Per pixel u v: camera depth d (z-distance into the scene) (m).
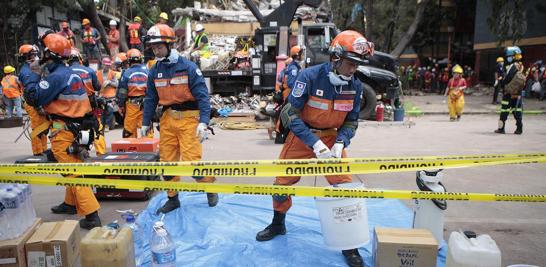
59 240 2.52
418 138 9.04
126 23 23.31
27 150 7.83
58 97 3.72
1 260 2.43
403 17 26.50
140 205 4.77
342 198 2.99
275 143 8.33
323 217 3.07
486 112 14.38
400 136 9.33
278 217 3.59
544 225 4.16
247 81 13.34
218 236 3.63
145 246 3.38
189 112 4.10
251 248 3.40
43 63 3.72
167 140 4.22
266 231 3.59
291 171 2.61
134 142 5.37
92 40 15.75
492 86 25.44
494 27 19.67
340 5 26.50
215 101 12.51
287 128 3.30
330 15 18.72
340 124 3.28
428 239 2.90
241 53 13.40
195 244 3.47
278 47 12.30
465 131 10.14
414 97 22.62
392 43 31.20
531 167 6.46
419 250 2.82
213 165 2.59
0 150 7.82
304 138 3.06
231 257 3.24
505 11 19.09
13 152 7.63
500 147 7.91
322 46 11.46
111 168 2.56
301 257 3.23
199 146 4.16
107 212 4.53
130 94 6.42
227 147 8.01
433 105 17.50
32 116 6.14
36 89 3.62
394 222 4.02
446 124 11.63
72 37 13.66
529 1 21.66
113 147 5.35
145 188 2.59
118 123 10.95
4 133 10.02
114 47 17.14
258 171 2.62
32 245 2.50
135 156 4.88
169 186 2.59
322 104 3.14
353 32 3.00
